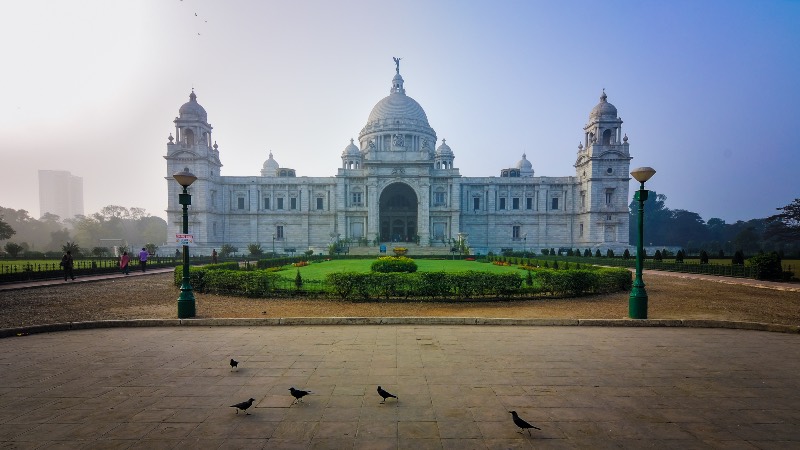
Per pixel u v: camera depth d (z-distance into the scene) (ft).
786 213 323.37
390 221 368.48
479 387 35.22
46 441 26.35
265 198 337.52
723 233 526.16
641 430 27.81
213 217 315.37
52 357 43.93
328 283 83.71
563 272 87.25
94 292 96.99
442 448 25.36
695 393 34.24
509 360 42.57
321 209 337.31
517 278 83.76
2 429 27.94
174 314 67.36
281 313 68.18
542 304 77.56
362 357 43.45
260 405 31.60
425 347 47.21
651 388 35.22
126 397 33.27
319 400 32.48
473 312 69.26
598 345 48.55
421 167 315.17
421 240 313.12
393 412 30.30
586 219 313.53
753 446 25.81
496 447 25.49
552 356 44.01
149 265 169.68
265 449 25.22
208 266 114.01
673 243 511.81
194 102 308.40
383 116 399.03
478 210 338.54
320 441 26.18
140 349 46.78
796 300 83.71
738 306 75.92
